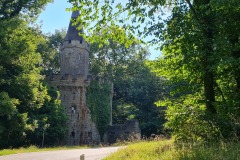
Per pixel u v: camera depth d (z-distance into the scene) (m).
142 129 52.00
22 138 36.56
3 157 15.08
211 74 11.84
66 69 49.56
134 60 62.62
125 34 12.51
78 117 46.31
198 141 10.01
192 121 10.94
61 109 42.62
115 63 62.88
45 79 47.59
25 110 34.19
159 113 52.31
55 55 60.59
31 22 32.69
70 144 44.91
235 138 9.10
